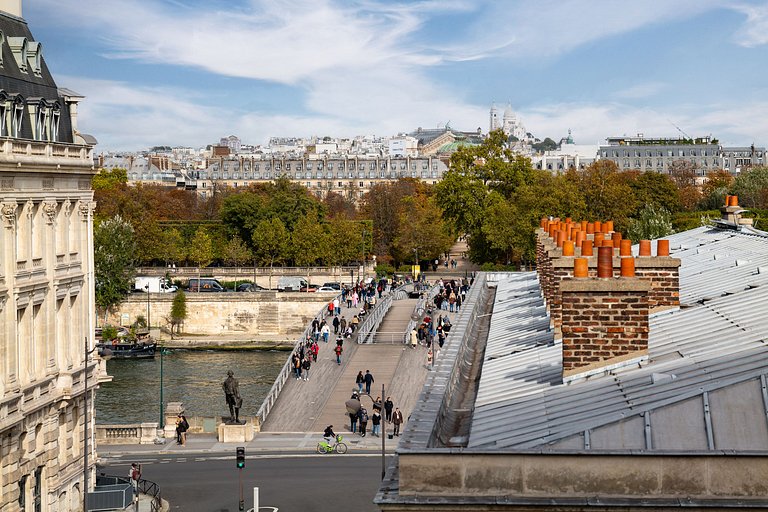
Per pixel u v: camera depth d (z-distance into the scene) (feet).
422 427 104.37
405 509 90.38
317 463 323.78
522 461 90.53
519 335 165.07
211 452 343.05
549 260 175.73
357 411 355.36
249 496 288.51
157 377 565.53
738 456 87.61
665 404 94.32
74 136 306.55
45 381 272.51
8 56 276.82
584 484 89.71
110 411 469.57
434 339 469.57
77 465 293.43
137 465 296.51
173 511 277.23
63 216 289.12
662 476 88.74
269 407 385.29
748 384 94.73
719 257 203.10
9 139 255.91
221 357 650.84
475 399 124.98
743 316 126.93
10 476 253.24
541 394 111.96
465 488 91.20
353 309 579.48
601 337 114.11
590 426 93.91
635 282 113.39
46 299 277.44
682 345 117.91
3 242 254.47
